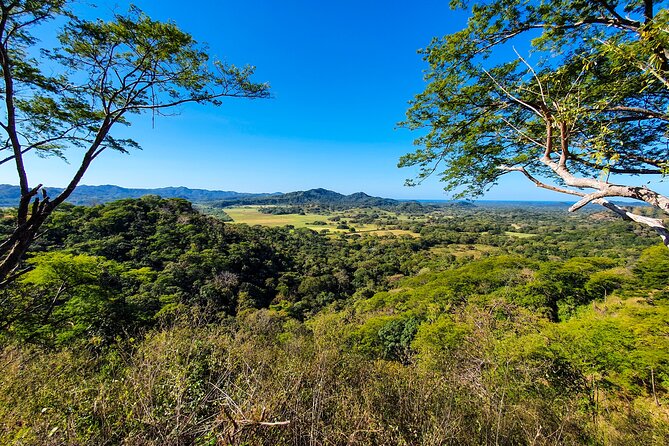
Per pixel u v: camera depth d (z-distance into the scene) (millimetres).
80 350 4477
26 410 2346
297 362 3389
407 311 18875
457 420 2389
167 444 1764
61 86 4621
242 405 2027
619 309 15242
